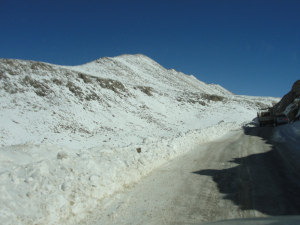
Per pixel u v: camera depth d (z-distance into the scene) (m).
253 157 11.10
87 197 6.13
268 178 7.94
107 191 6.80
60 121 26.41
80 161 7.24
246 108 58.75
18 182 5.46
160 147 11.86
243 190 7.04
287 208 5.72
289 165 9.39
